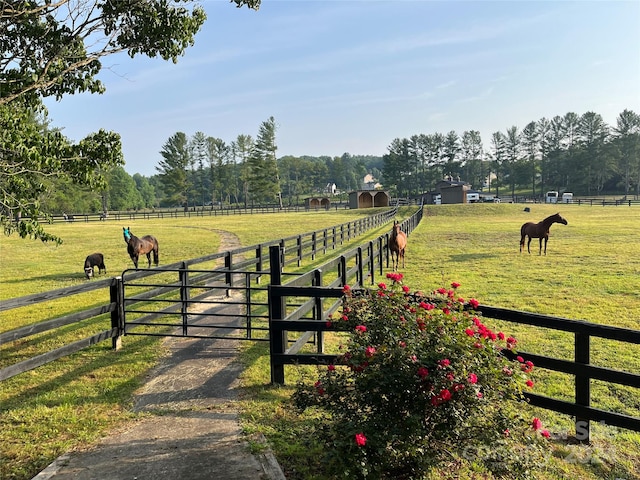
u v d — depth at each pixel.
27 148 6.09
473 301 3.56
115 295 6.36
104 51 7.37
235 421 4.18
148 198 142.00
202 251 19.67
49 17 6.86
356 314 3.52
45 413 4.42
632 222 30.80
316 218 45.19
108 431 4.04
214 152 99.44
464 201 65.25
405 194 109.00
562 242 20.08
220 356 6.10
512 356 4.02
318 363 4.90
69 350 5.39
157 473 3.30
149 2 7.30
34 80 6.60
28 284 12.55
